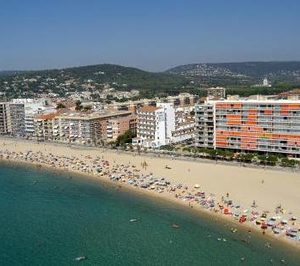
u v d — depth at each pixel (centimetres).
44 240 17462
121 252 16112
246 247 15825
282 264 14462
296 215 18125
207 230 17538
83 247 16662
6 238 17750
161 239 17075
